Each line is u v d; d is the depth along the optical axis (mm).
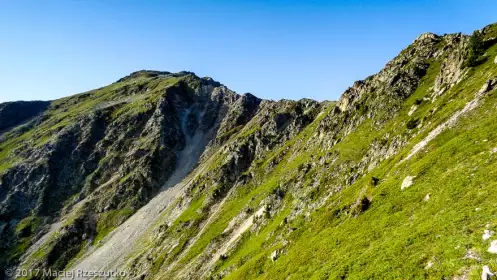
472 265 25625
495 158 38938
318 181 96625
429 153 53906
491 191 33406
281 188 113812
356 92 134750
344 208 60469
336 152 102500
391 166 64062
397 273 30391
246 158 192875
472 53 78750
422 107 86000
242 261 84188
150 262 138375
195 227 144750
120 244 179125
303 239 61156
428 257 29844
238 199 149125
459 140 49250
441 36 121688
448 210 35406
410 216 41188
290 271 50875
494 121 47531
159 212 199125
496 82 58438
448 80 84438
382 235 41406
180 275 110625
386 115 101062
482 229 28484
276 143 191750
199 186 185375
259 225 104375
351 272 36125
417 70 109750
